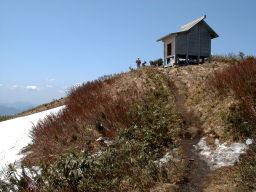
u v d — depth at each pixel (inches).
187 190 204.5
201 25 663.1
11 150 379.6
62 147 328.2
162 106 397.1
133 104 403.9
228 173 218.1
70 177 219.9
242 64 430.3
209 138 294.0
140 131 309.1
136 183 215.2
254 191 181.2
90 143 326.6
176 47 645.3
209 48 672.4
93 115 385.7
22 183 232.7
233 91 357.4
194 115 364.5
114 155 253.8
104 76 667.4
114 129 343.3
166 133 313.0
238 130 281.4
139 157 249.1
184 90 469.1
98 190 214.1
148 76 563.8
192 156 263.4
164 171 229.6
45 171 232.1
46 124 405.7
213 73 482.6
